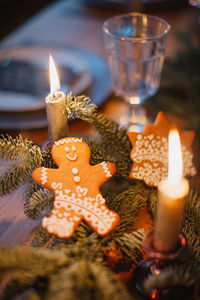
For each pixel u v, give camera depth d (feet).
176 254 1.28
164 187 1.24
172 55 2.73
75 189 1.40
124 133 1.73
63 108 1.53
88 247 1.35
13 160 1.51
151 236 1.34
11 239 1.57
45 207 1.49
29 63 2.74
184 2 3.66
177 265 1.36
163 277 1.24
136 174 1.60
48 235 1.43
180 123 2.27
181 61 2.52
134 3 3.59
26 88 2.50
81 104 1.58
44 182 1.41
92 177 1.43
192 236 1.48
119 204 1.53
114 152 1.70
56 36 3.40
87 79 2.51
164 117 1.63
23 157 1.51
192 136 1.66
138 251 1.44
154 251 1.30
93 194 1.40
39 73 2.64
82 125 2.31
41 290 1.27
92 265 1.26
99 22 3.60
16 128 2.16
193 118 2.17
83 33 3.43
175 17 3.54
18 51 2.87
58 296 1.14
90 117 1.63
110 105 2.52
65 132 1.59
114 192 1.65
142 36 2.24
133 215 1.51
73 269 1.23
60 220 1.33
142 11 3.60
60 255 1.30
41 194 1.52
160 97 2.35
